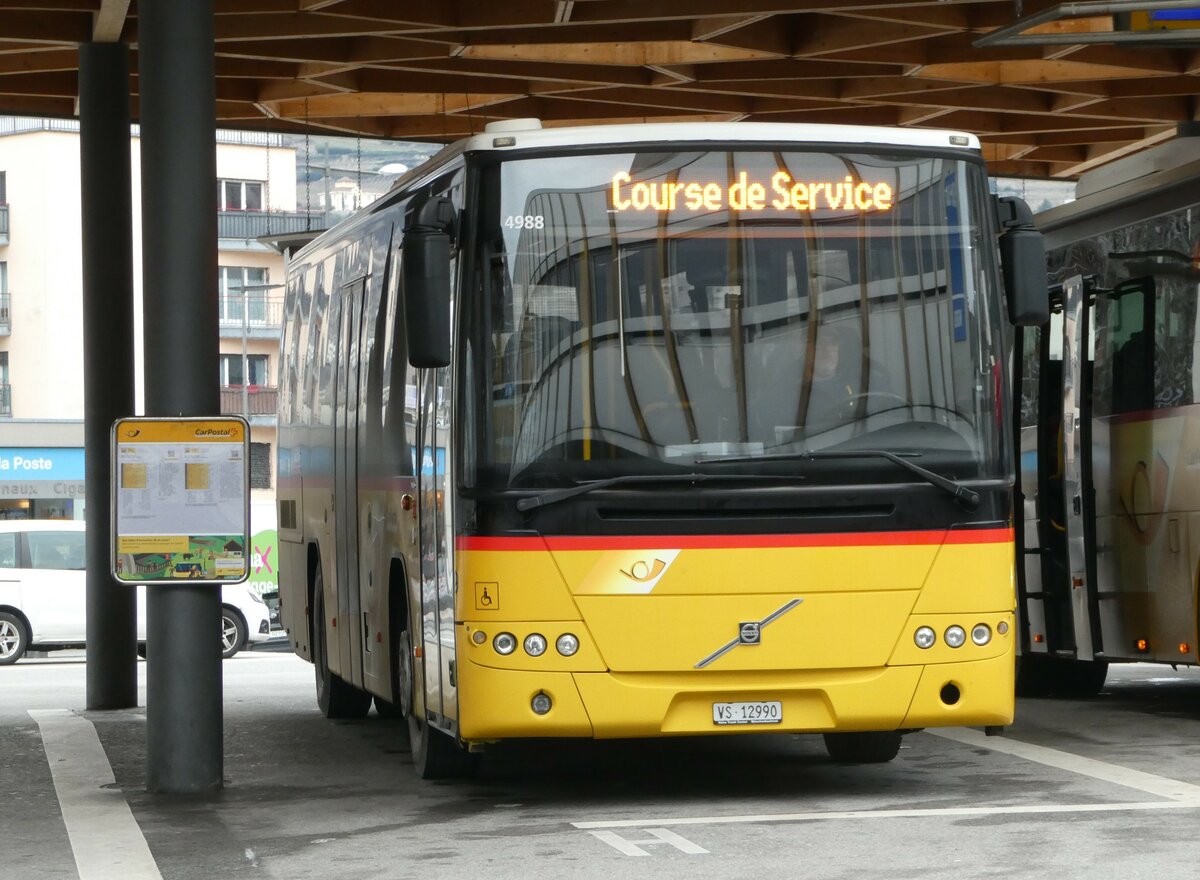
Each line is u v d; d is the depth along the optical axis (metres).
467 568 11.86
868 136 12.37
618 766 14.94
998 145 31.98
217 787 14.16
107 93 22.16
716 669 11.77
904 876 9.51
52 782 15.16
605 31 22.50
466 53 23.36
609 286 12.01
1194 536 16.53
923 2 20.44
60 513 70.38
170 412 13.91
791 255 12.15
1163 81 26.59
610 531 11.77
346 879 10.10
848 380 12.06
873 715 11.91
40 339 73.62
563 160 12.12
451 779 14.36
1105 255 18.08
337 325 17.97
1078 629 18.45
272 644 42.19
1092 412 18.28
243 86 25.89
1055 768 14.03
